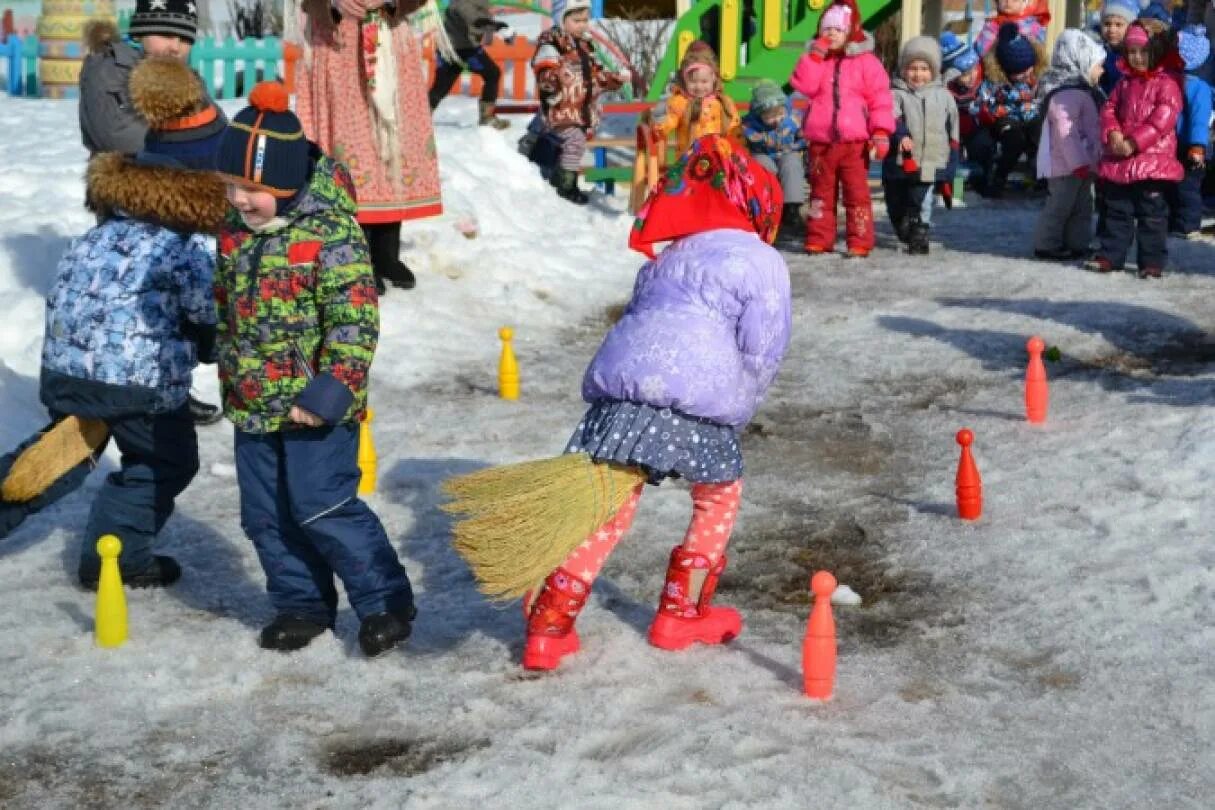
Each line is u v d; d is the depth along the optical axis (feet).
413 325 38.58
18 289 34.19
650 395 18.45
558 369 35.86
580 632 20.61
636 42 84.99
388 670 19.35
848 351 37.17
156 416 21.21
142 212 20.80
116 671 19.20
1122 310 40.14
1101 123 44.60
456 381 34.68
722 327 18.70
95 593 21.83
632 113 66.28
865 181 49.26
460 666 19.52
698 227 19.13
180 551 23.67
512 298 42.04
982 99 61.46
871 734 17.57
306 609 20.04
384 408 32.30
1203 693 18.51
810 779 16.39
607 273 46.42
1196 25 58.34
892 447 29.71
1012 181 66.54
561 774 16.58
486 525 18.11
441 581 22.70
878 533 24.94
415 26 39.14
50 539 23.91
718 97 49.93
